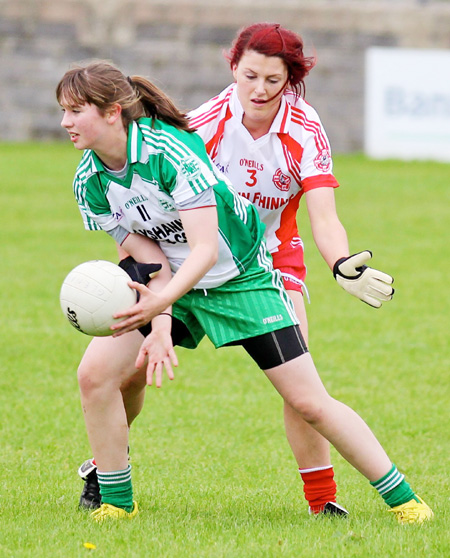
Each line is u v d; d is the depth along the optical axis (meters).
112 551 13.69
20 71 88.12
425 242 50.81
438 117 82.31
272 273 15.68
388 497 15.44
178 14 90.25
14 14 88.19
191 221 14.38
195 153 14.41
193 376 27.64
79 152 82.19
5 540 14.23
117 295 14.48
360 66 89.56
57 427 22.61
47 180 67.75
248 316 15.12
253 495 17.88
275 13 91.00
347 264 15.26
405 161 82.31
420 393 26.11
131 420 16.92
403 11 91.44
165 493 17.81
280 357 15.04
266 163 16.64
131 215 15.12
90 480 16.61
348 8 91.00
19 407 24.12
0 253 45.41
